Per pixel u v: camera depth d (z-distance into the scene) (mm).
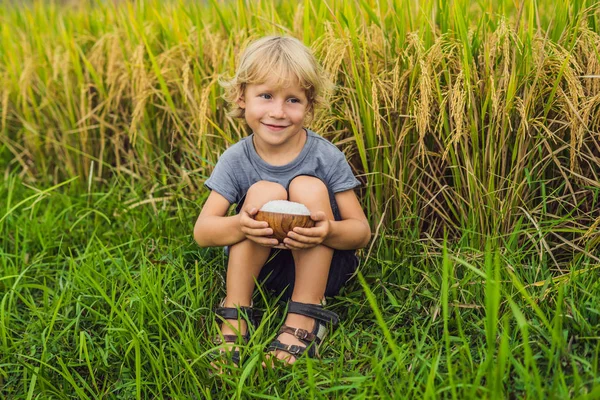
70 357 2445
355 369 2354
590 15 2973
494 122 2871
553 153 2811
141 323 2430
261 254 2533
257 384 2305
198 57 3611
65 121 3967
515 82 2803
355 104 3047
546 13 3570
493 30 3059
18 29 4398
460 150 2965
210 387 2268
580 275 2564
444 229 2820
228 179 2648
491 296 1874
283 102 2498
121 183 3854
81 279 2781
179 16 3900
